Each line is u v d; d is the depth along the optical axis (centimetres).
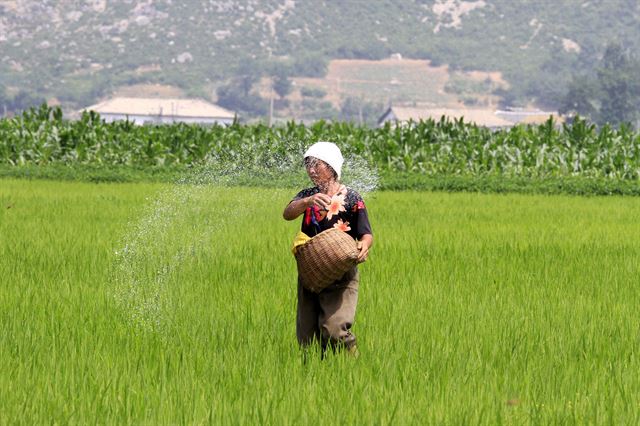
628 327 2453
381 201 6588
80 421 1638
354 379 1884
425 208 6019
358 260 2027
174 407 1695
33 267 3262
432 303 2712
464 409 1716
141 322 2392
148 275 3138
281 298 2748
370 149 9844
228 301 2695
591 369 1978
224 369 1945
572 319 2528
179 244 3903
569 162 9456
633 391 1853
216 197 6481
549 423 1652
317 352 2086
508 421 1673
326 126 10756
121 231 4328
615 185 8125
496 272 3328
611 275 3300
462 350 2152
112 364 1964
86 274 3134
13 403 1722
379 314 2545
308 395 1780
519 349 2159
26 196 6338
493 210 5938
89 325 2341
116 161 9825
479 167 9481
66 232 4291
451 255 3728
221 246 3872
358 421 1661
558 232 4647
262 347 2161
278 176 8362
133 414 1672
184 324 2367
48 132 10094
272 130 10412
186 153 10031
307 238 2067
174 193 6769
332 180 2105
